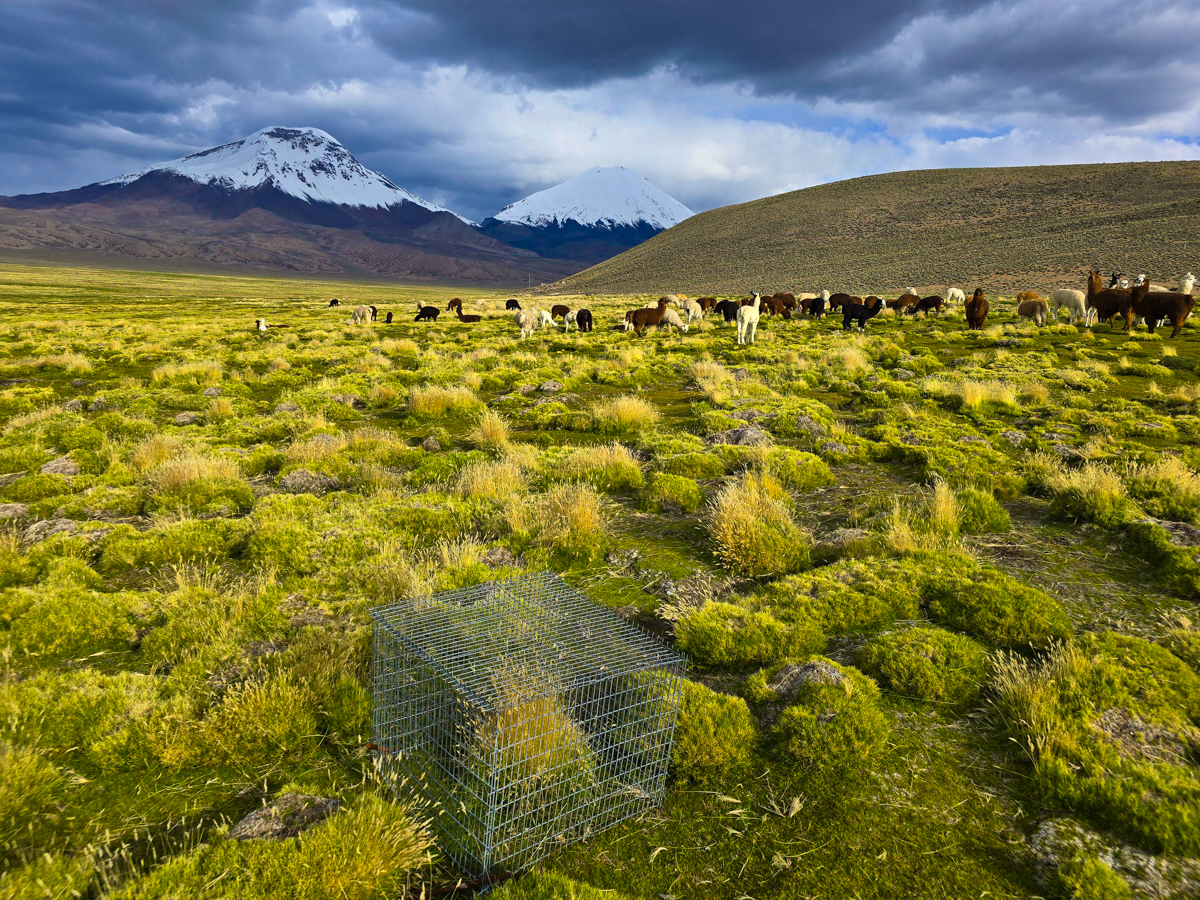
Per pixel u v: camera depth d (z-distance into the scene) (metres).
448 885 3.18
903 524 6.90
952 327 31.92
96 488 9.09
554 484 8.83
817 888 3.15
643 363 21.72
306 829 3.29
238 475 9.74
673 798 3.77
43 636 5.32
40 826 3.50
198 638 5.20
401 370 20.62
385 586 5.84
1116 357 21.02
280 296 119.44
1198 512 7.50
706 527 7.48
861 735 4.00
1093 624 5.28
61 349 26.42
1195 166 106.06
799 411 13.25
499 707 3.69
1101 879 3.00
